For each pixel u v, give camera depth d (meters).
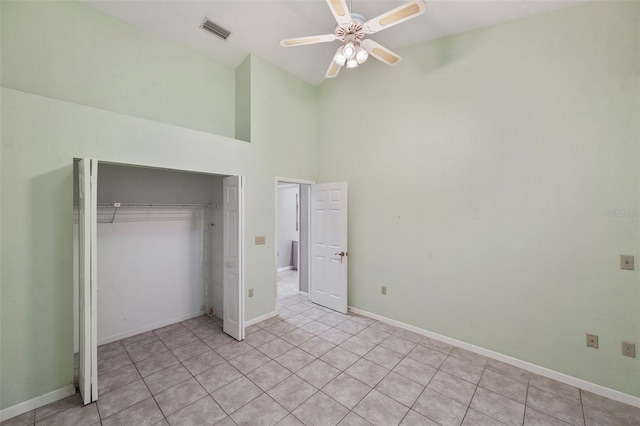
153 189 3.39
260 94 3.67
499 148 2.69
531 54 2.50
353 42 2.31
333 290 4.08
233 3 2.80
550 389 2.28
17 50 2.35
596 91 2.22
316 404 2.10
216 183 3.81
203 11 2.88
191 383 2.36
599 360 2.23
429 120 3.17
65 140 2.19
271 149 3.79
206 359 2.73
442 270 3.09
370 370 2.55
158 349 2.93
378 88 3.64
